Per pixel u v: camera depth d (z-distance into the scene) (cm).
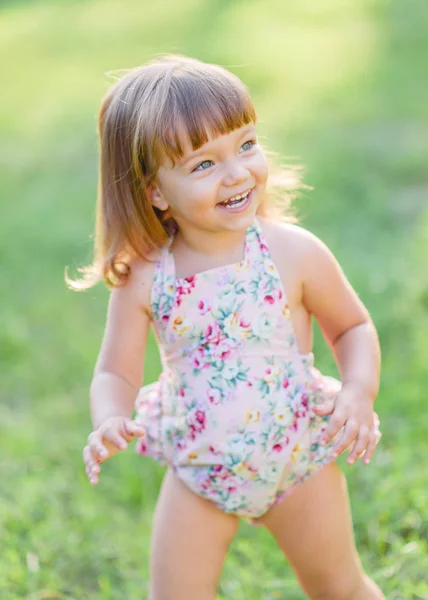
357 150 823
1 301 618
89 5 1830
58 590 345
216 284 264
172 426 272
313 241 272
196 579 273
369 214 688
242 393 262
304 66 1123
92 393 276
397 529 349
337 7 1442
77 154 941
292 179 295
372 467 387
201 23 1470
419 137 852
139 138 254
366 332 277
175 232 276
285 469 266
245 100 254
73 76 1250
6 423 468
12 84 1262
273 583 327
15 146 992
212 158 250
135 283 272
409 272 561
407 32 1242
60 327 577
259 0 1581
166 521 274
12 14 1883
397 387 441
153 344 503
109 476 419
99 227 279
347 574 278
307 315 278
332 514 272
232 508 268
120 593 339
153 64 268
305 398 270
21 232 720
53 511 388
